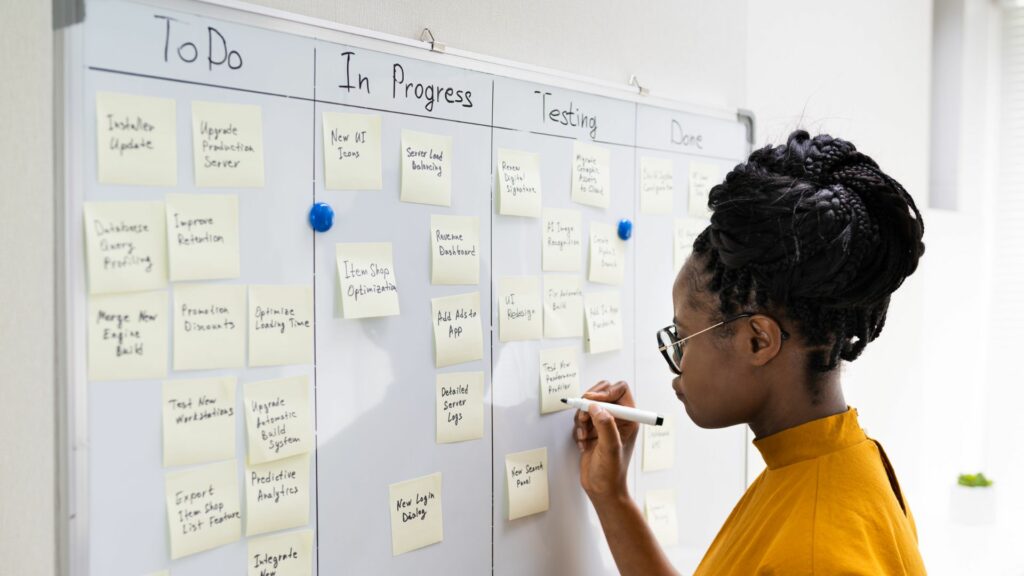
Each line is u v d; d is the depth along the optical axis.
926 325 2.13
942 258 2.19
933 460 2.20
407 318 0.94
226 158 0.79
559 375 1.12
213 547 0.79
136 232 0.73
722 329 0.86
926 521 2.13
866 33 1.81
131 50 0.72
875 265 0.77
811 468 0.82
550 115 1.09
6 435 0.75
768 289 0.79
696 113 1.33
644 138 1.24
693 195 1.33
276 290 0.83
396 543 0.94
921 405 2.12
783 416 0.85
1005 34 2.42
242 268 0.80
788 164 0.81
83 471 0.71
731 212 0.80
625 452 1.12
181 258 0.76
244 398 0.81
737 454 1.43
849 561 0.72
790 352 0.83
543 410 1.10
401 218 0.93
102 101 0.71
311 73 0.84
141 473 0.75
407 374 0.94
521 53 1.09
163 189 0.75
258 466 0.82
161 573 0.76
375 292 0.90
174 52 0.75
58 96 0.68
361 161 0.89
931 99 2.35
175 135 0.75
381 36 0.90
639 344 1.24
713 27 1.40
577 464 1.16
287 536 0.85
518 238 1.06
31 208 0.73
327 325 0.87
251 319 0.81
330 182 0.86
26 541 0.74
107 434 0.72
